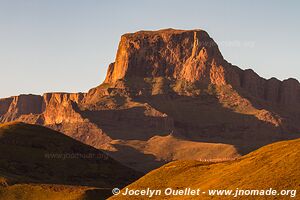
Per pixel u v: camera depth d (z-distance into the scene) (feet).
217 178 526.16
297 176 455.63
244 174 502.79
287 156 496.64
